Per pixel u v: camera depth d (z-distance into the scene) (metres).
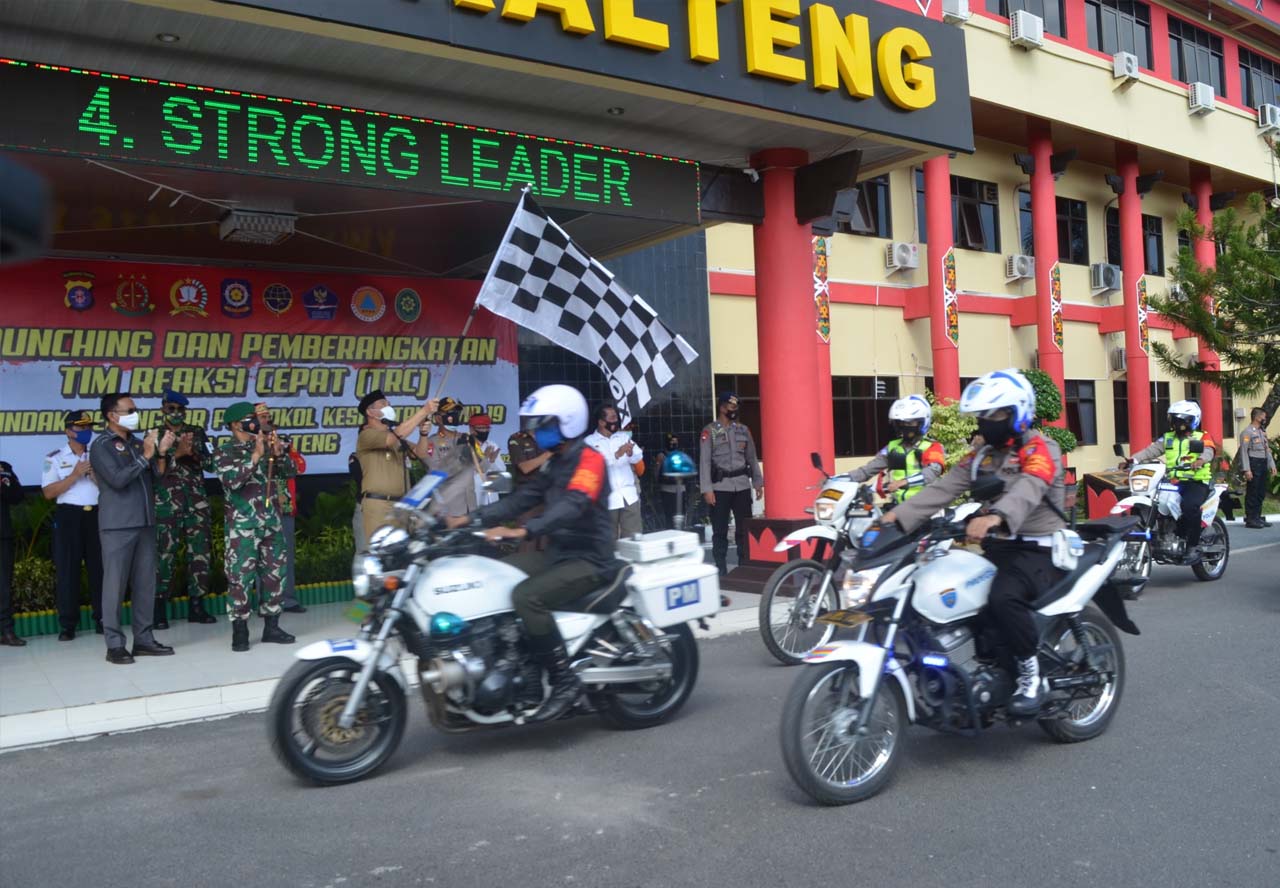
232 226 8.86
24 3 6.48
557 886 3.81
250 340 10.84
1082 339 22.77
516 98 8.59
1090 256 22.98
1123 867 3.84
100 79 6.95
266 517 8.30
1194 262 17.47
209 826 4.54
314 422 11.20
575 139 9.78
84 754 5.76
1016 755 5.26
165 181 8.05
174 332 10.45
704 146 10.16
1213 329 17.09
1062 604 5.07
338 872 4.00
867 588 4.69
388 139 8.08
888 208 19.11
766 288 10.70
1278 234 17.31
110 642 7.67
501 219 9.64
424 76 8.01
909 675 4.95
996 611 4.93
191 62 7.54
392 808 4.70
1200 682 6.61
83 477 8.80
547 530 5.25
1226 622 8.59
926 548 4.89
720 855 4.05
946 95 10.34
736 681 6.98
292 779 5.18
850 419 18.39
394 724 5.23
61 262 9.91
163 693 6.70
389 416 8.44
